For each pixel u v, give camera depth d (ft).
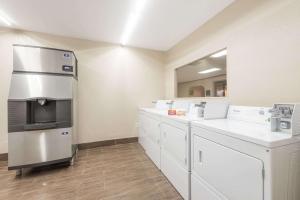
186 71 10.87
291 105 3.48
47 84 7.52
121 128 12.01
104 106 11.49
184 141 5.38
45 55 7.63
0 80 8.83
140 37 10.64
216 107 5.93
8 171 7.51
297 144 3.21
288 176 3.07
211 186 4.21
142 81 12.69
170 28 9.27
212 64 8.44
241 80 6.40
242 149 3.37
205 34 8.59
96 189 5.96
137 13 7.70
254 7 5.87
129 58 12.24
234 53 6.73
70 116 8.00
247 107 5.36
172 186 6.17
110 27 9.18
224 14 7.27
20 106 7.03
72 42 10.58
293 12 4.70
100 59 11.34
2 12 7.50
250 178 3.19
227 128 4.00
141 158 9.05
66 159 7.85
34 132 7.21
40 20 8.31
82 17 8.05
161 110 9.86
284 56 4.92
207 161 4.37
